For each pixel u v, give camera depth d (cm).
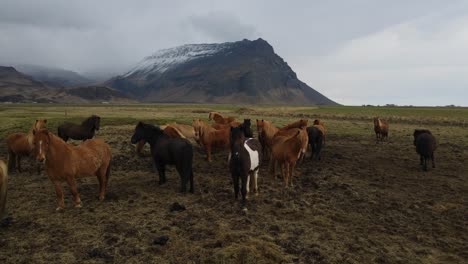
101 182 983
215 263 625
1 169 743
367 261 657
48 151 837
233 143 980
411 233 805
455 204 1021
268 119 4253
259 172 1377
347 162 1611
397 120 4078
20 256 652
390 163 1603
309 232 779
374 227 836
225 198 1022
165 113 5484
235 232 751
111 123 3183
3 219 821
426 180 1301
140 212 888
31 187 1137
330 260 650
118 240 720
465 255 701
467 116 4453
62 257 645
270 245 690
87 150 920
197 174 1336
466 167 1512
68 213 876
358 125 3341
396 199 1061
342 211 943
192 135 1767
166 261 635
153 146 1121
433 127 3262
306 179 1264
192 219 843
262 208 944
